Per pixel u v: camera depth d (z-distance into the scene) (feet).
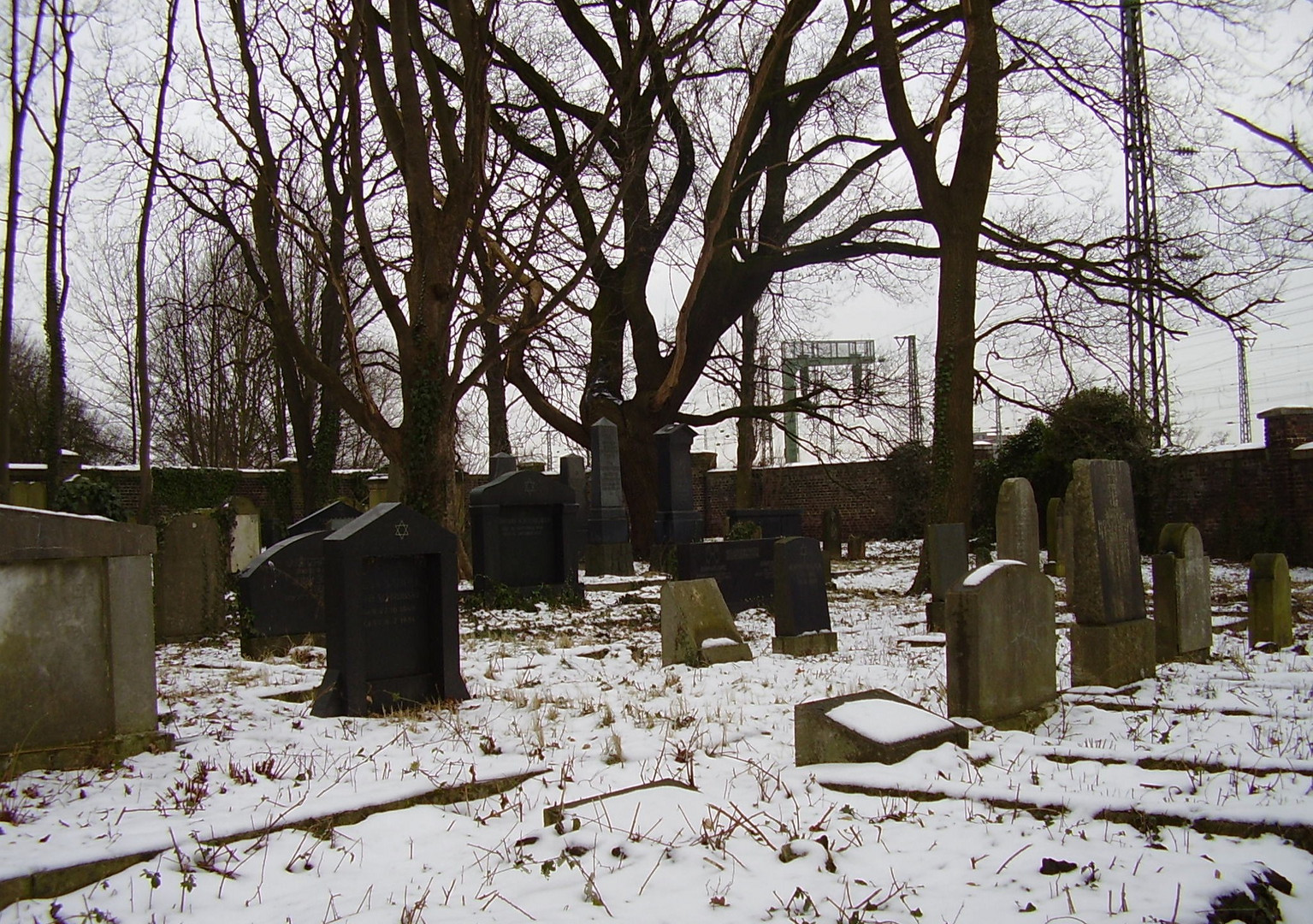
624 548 81.30
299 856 15.67
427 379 55.88
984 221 71.41
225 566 51.29
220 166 59.77
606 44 82.79
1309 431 77.25
